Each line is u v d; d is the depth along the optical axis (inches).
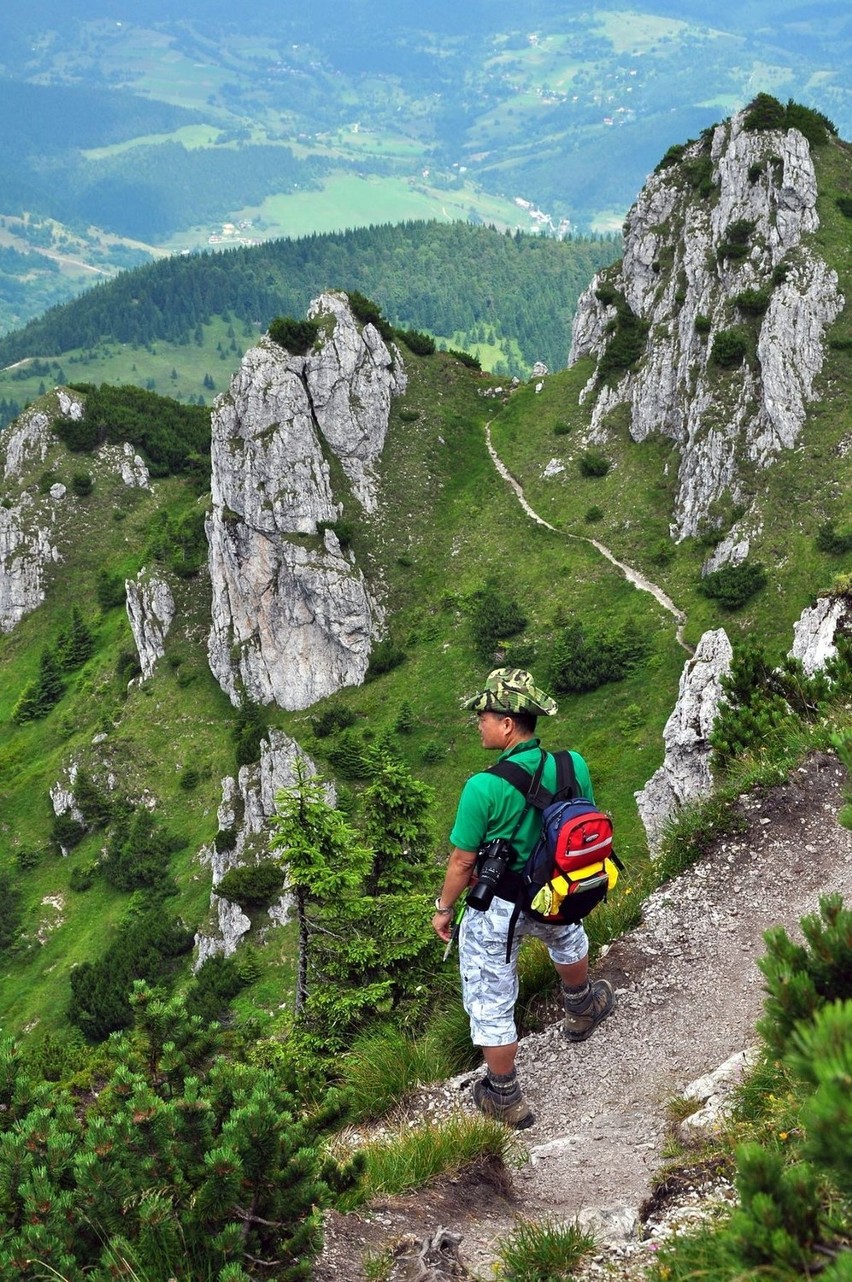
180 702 4734.3
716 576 3757.4
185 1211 198.7
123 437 6688.0
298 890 943.7
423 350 5767.7
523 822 266.8
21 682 5831.7
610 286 5452.8
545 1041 361.1
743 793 479.5
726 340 4158.5
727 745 578.6
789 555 3649.1
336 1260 218.4
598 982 350.6
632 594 3991.1
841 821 175.6
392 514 4891.7
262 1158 204.4
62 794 4574.3
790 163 4362.7
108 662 5378.9
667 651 3656.5
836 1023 114.7
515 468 5014.8
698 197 4781.0
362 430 5019.7
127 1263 186.5
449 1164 266.2
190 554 5359.3
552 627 4072.3
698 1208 217.3
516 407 5418.3
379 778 1119.6
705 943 393.7
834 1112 106.8
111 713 4852.4
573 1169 269.1
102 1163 201.2
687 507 4126.5
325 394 4909.0
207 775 4392.2
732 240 4416.8
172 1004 261.4
